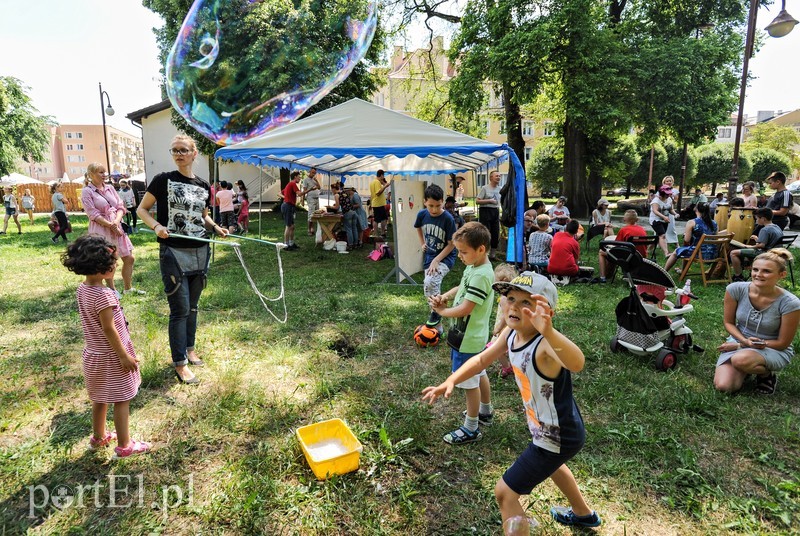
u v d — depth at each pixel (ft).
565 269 22.57
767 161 113.91
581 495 6.95
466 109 51.08
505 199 22.53
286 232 32.42
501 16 45.78
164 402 10.24
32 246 33.53
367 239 36.47
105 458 8.24
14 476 7.72
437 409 10.13
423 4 56.59
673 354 12.19
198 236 11.07
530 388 5.85
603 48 45.14
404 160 39.09
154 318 15.72
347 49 16.26
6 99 93.81
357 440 8.32
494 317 16.81
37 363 12.37
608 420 9.76
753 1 34.30
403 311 17.46
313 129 21.06
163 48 63.72
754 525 6.84
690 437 9.13
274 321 16.08
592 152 60.85
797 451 8.73
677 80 45.24
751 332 11.21
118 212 18.24
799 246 33.63
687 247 24.11
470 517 6.97
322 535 6.61
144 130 73.67
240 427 9.34
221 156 21.53
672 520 6.98
